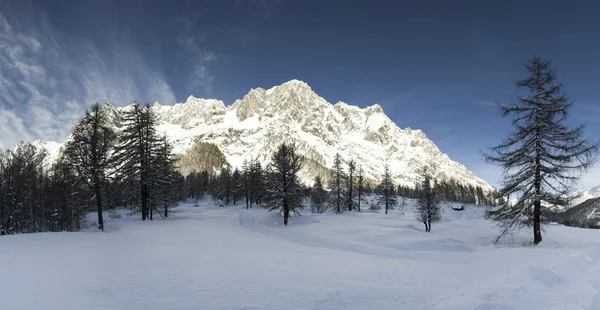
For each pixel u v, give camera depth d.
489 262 13.07
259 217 45.31
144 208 32.53
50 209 35.88
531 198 19.81
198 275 11.34
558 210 19.78
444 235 28.03
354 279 11.62
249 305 8.41
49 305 7.38
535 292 8.59
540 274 9.84
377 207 77.19
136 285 9.66
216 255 15.46
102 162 25.62
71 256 13.00
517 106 20.08
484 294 8.98
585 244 21.00
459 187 151.38
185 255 15.08
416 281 11.42
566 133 18.58
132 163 30.86
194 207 77.12
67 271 10.53
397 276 12.24
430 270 13.31
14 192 30.19
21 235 18.27
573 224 45.78
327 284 10.80
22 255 12.50
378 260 15.67
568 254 11.90
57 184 36.12
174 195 39.50
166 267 12.30
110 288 9.12
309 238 27.97
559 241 21.92
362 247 23.41
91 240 18.00
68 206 33.47
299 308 8.34
